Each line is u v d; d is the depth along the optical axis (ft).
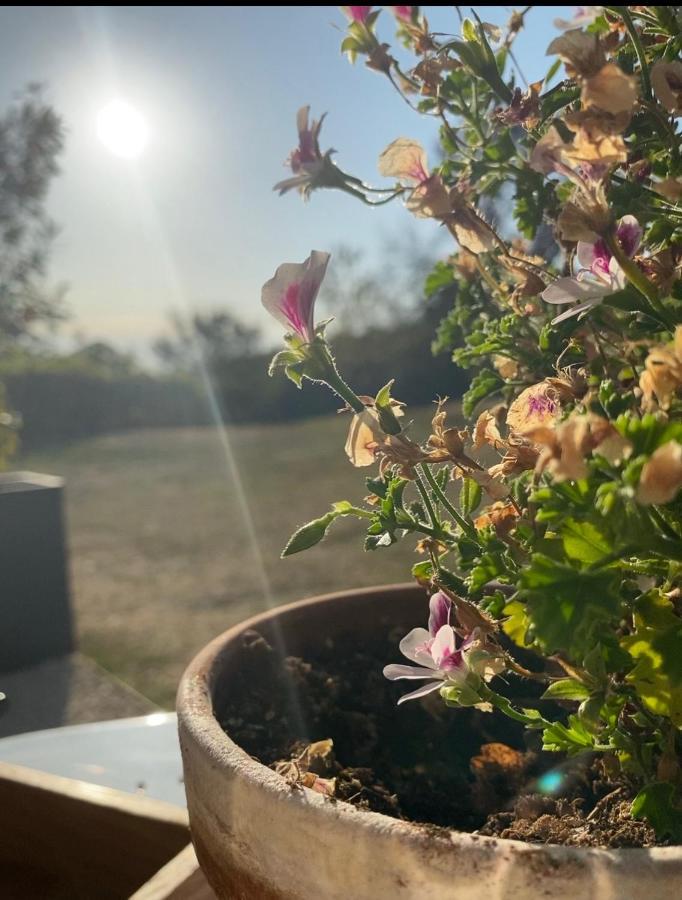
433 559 0.79
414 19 0.86
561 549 0.59
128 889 0.93
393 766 0.96
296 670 1.04
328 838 0.58
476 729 1.01
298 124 0.81
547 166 0.62
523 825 0.76
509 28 0.85
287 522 6.78
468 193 0.87
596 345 0.83
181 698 0.81
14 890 0.99
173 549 6.38
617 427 0.50
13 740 1.38
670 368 0.53
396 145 0.79
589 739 0.67
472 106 0.90
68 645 4.40
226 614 4.90
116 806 0.94
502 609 0.65
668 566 0.64
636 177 0.76
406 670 0.73
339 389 0.73
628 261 0.61
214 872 0.70
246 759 0.67
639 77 0.74
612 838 0.68
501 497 0.72
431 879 0.54
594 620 0.53
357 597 1.15
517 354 0.89
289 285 0.71
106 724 1.43
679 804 0.69
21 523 4.26
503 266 0.97
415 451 0.72
